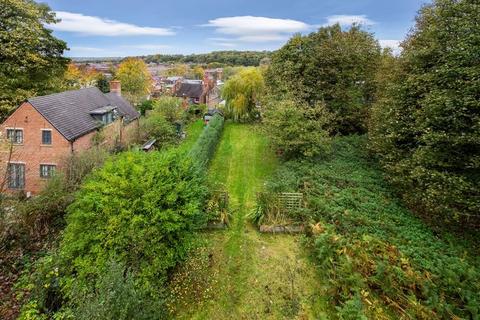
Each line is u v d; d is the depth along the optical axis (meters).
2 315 7.20
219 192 12.10
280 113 16.59
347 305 6.77
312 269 8.93
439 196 9.25
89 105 23.33
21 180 18.88
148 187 8.05
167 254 7.70
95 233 7.47
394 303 6.98
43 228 10.18
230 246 10.16
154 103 38.25
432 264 8.05
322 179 13.36
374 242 8.89
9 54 22.27
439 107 9.64
